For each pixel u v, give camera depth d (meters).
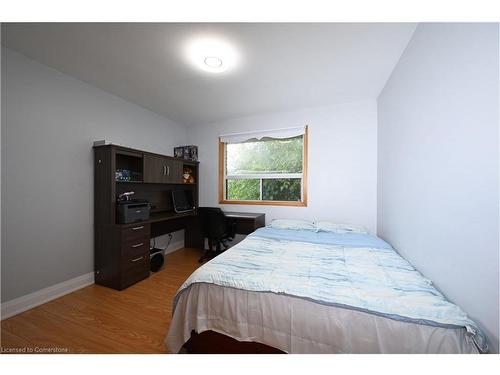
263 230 2.58
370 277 1.29
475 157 0.91
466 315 0.90
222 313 1.20
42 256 1.96
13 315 1.74
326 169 2.97
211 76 2.15
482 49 0.87
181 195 3.56
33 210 1.90
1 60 1.70
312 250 1.84
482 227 0.87
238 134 3.49
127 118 2.81
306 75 2.13
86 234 2.30
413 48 1.54
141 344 1.42
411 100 1.58
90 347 1.40
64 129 2.12
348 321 0.98
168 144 3.53
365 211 2.78
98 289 2.21
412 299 1.03
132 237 2.33
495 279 0.80
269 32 1.51
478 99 0.89
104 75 2.15
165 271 2.72
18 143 1.80
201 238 3.68
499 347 0.78
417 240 1.48
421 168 1.42
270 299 1.12
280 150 3.33
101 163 2.32
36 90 1.91
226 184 3.71
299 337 1.04
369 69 2.02
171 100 2.80
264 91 2.51
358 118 2.80
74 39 1.60
